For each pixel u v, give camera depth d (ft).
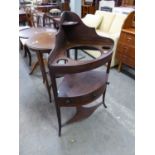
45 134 5.44
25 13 12.70
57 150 4.93
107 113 6.28
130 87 7.84
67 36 5.97
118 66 9.50
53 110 6.50
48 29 9.45
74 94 4.78
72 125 5.74
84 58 10.71
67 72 4.20
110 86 7.89
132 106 6.63
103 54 4.81
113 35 9.20
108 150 4.91
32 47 6.19
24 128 5.66
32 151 4.90
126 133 5.44
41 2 19.97
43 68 6.97
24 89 7.81
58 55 4.87
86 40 6.01
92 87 5.09
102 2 16.62
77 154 4.81
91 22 11.51
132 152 4.84
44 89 7.82
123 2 15.02
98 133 5.46
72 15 5.76
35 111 6.45
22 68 9.73
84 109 6.35
